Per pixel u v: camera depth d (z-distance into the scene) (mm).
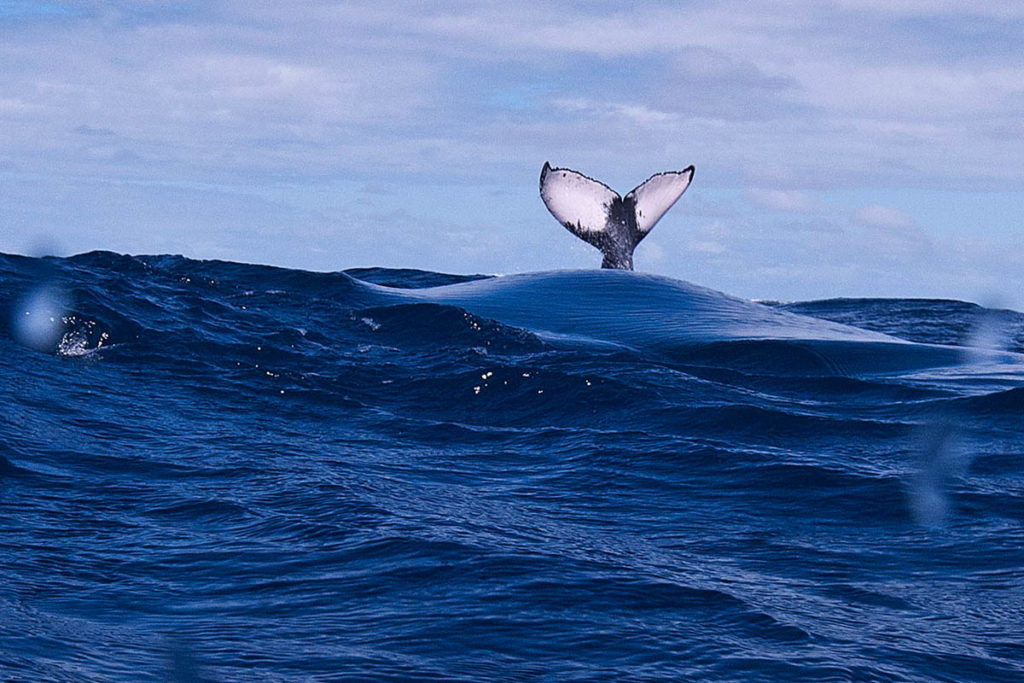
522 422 12125
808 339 18281
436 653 4555
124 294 16188
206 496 7445
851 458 9719
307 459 9203
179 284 18344
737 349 17547
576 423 11914
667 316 19484
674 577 5828
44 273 16266
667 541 6875
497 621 4961
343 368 14344
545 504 7902
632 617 5094
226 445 9609
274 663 4375
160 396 11828
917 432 10984
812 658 4609
